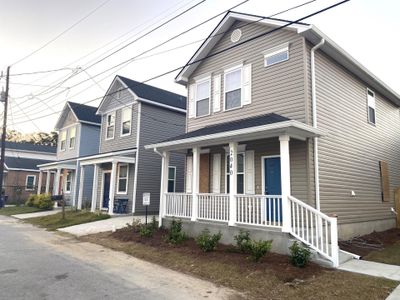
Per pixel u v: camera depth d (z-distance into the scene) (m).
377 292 5.72
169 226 11.83
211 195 10.52
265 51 11.33
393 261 7.95
